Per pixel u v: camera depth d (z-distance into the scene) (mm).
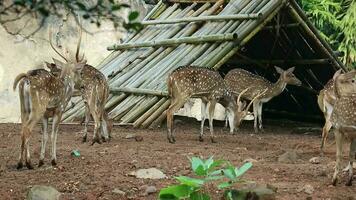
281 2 15875
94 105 12008
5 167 9086
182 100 13242
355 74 10820
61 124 15320
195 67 13609
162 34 17797
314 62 17562
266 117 20969
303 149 12383
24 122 8844
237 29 15719
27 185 7824
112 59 18594
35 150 10594
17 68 18875
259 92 16312
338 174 8266
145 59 17359
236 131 15539
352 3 24578
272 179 8422
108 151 10859
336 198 7453
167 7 19250
